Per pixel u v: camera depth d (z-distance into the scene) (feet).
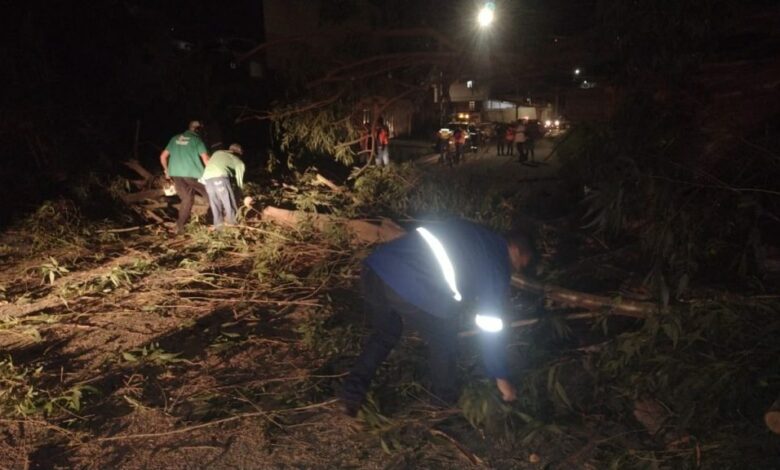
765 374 10.57
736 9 17.25
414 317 11.42
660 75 17.17
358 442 11.74
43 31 33.83
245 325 17.31
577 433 11.59
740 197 13.85
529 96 25.70
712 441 10.56
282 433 12.05
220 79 36.22
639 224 16.29
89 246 26.20
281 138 36.58
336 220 25.76
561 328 14.35
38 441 11.90
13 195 29.55
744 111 17.87
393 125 53.98
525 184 31.27
